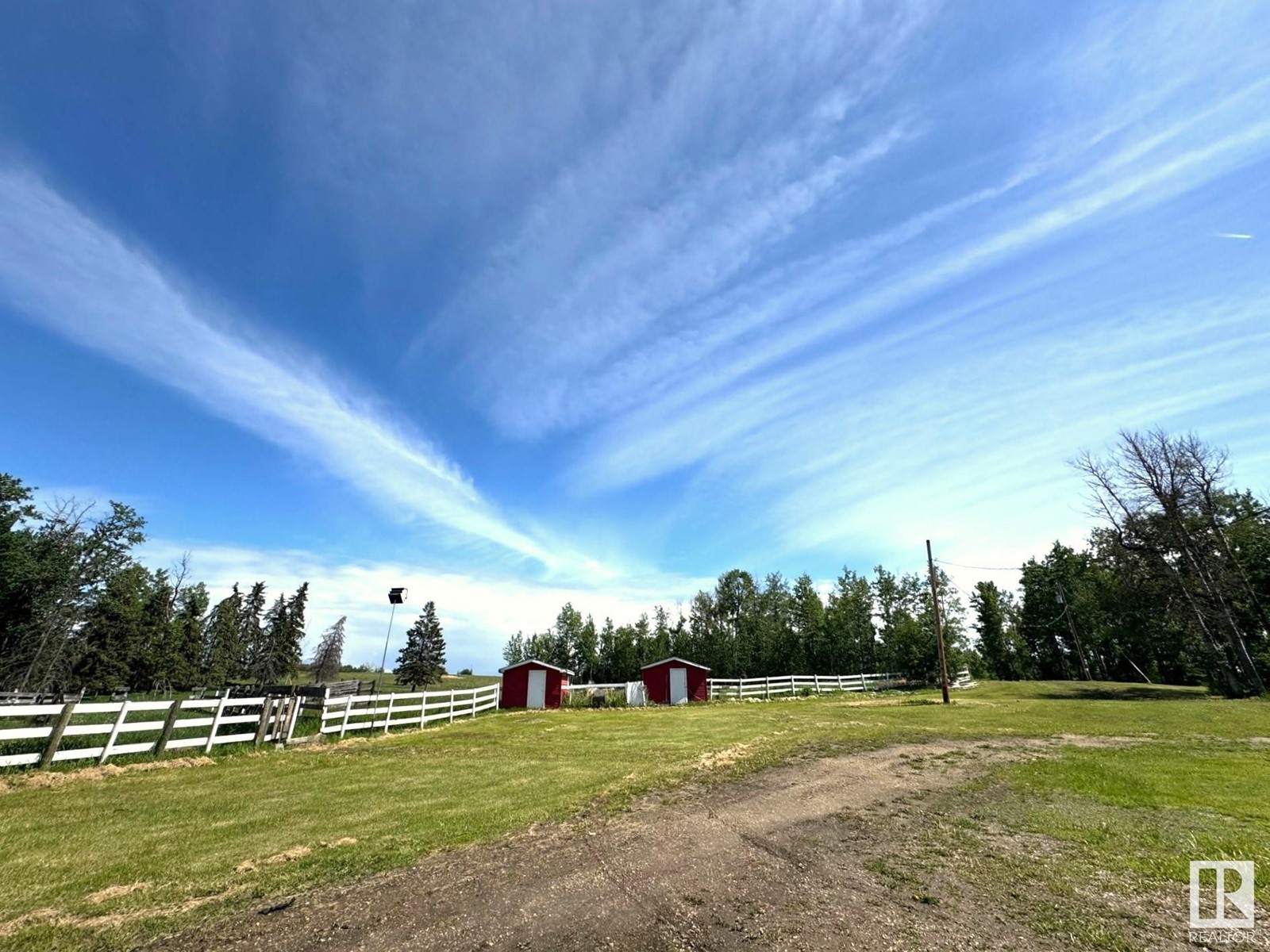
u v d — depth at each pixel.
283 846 7.36
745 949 4.76
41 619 40.88
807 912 5.47
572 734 19.08
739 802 9.90
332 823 8.45
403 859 6.95
